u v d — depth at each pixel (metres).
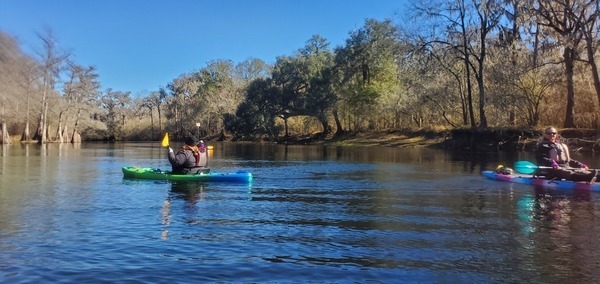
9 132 60.62
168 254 6.00
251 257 5.89
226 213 8.83
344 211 9.09
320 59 60.19
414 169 18.55
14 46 46.56
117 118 90.50
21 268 5.42
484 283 5.04
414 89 42.72
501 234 7.13
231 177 13.70
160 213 8.79
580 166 12.80
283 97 60.97
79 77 63.06
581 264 5.66
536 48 29.94
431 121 46.94
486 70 36.91
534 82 33.88
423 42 37.53
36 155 29.20
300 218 8.37
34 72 53.31
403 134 47.31
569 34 28.34
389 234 7.12
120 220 8.11
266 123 62.06
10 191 11.72
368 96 50.19
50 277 5.12
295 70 59.53
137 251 6.13
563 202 10.02
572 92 30.59
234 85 83.19
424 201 10.33
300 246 6.41
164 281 5.03
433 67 39.22
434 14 36.59
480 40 36.47
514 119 35.97
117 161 23.98
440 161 23.16
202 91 83.19
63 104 60.78
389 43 47.72
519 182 13.51
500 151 32.03
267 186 12.90
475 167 19.42
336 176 15.85
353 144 49.03
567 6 27.52
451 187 12.66
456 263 5.69
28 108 54.47
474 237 6.94
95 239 6.75
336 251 6.18
